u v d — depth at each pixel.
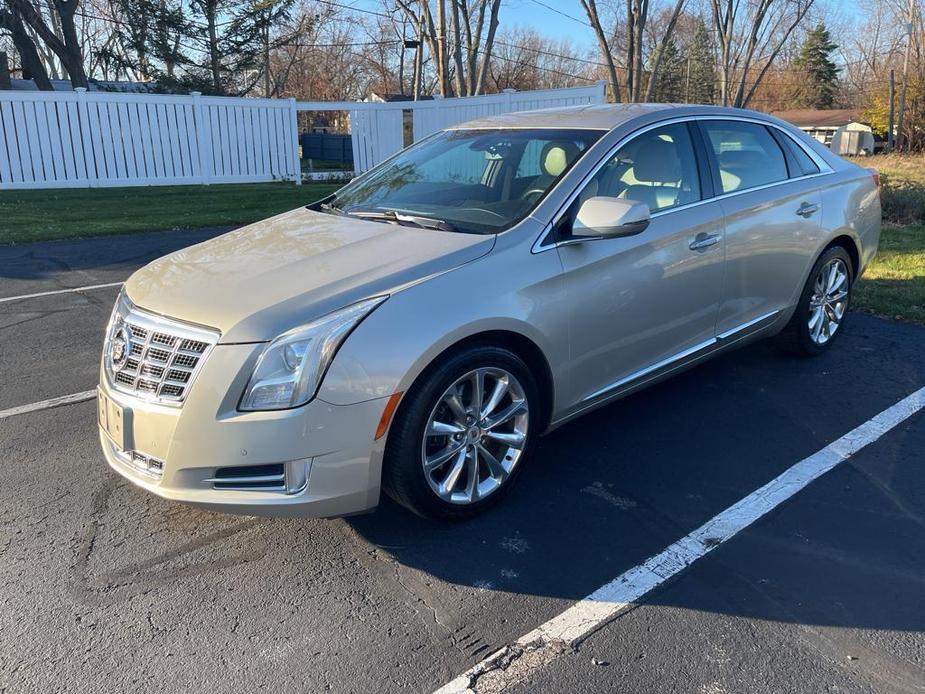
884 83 47.28
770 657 2.55
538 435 3.65
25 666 2.53
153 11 30.11
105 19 31.11
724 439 4.17
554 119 4.37
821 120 57.12
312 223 4.00
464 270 3.22
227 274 3.27
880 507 3.47
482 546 3.21
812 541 3.21
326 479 2.90
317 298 2.96
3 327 6.26
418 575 3.02
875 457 3.94
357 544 3.23
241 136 18.03
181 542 3.25
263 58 35.78
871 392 4.79
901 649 2.58
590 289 3.60
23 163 15.36
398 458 3.06
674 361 4.20
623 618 2.75
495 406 3.37
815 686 2.42
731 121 4.66
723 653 2.57
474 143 4.41
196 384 2.85
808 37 70.94
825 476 3.75
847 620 2.73
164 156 16.98
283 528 3.35
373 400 2.91
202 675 2.49
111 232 10.71
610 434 4.25
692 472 3.82
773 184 4.76
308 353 2.83
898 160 31.77
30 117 15.20
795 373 5.14
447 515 3.29
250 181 18.44
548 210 3.60
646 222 3.49
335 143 34.78
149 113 16.53
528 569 3.05
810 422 4.38
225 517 3.43
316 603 2.85
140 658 2.57
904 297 6.78
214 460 2.85
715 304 4.35
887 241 9.62
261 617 2.78
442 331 3.04
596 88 18.02
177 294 3.14
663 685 2.43
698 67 64.62
